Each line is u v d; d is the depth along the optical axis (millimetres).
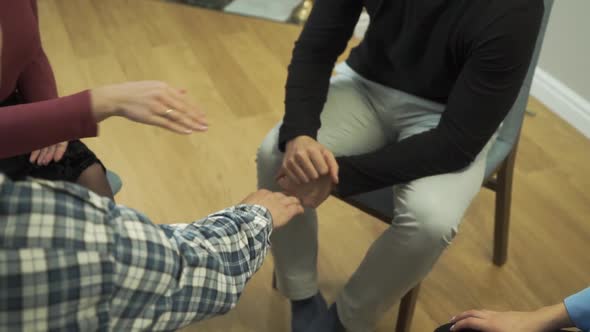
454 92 1273
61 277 595
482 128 1252
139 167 2080
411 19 1300
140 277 666
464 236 1907
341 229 1914
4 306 583
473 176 1338
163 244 696
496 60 1198
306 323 1554
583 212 2004
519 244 1884
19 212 574
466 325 1055
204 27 2869
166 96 897
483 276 1785
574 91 2375
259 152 1432
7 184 571
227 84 2496
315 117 1391
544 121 2412
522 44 1188
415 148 1295
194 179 2055
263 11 3006
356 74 1518
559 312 1028
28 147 956
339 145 1461
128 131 2223
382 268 1337
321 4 1415
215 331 1612
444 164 1290
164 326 727
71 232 601
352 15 1409
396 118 1463
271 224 941
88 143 2156
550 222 1960
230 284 815
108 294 639
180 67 2582
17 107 932
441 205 1260
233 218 873
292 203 1054
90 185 1228
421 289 1740
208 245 800
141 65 2580
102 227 630
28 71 1248
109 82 2471
